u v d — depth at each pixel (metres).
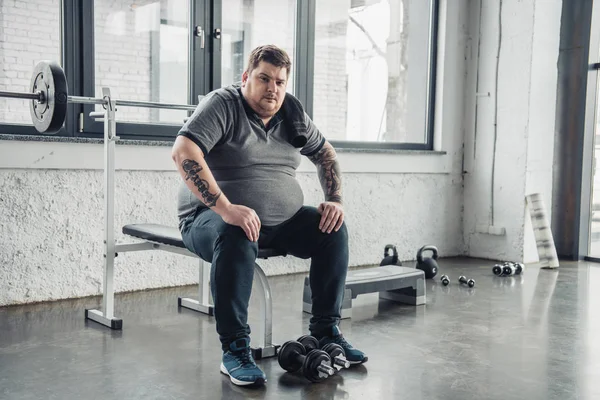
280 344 2.41
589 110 4.60
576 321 2.86
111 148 2.67
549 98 4.55
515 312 3.03
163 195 3.43
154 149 3.36
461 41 4.74
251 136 2.15
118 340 2.47
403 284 3.11
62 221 3.12
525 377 2.10
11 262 2.99
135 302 3.13
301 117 2.25
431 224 4.70
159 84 3.54
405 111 4.68
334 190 2.38
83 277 3.21
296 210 2.24
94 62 3.29
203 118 2.08
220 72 3.71
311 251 2.21
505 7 4.54
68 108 3.17
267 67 2.10
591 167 4.65
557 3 4.54
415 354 2.34
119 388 1.94
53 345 2.39
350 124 4.41
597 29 4.57
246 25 3.83
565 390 1.99
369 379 2.06
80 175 3.15
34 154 2.98
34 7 3.16
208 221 2.09
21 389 1.92
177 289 3.45
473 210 4.79
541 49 4.46
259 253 2.19
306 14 4.08
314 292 2.22
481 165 4.73
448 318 2.90
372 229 4.36
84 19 3.22
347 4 4.30
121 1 3.39
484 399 1.90
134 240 3.34
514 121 4.52
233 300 2.00
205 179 2.03
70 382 1.99
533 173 4.50
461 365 2.22
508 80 4.54
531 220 4.43
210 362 2.21
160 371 2.11
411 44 4.65
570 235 4.66
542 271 4.19
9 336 2.51
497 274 4.02
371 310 3.05
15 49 3.15
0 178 2.93
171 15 3.55
